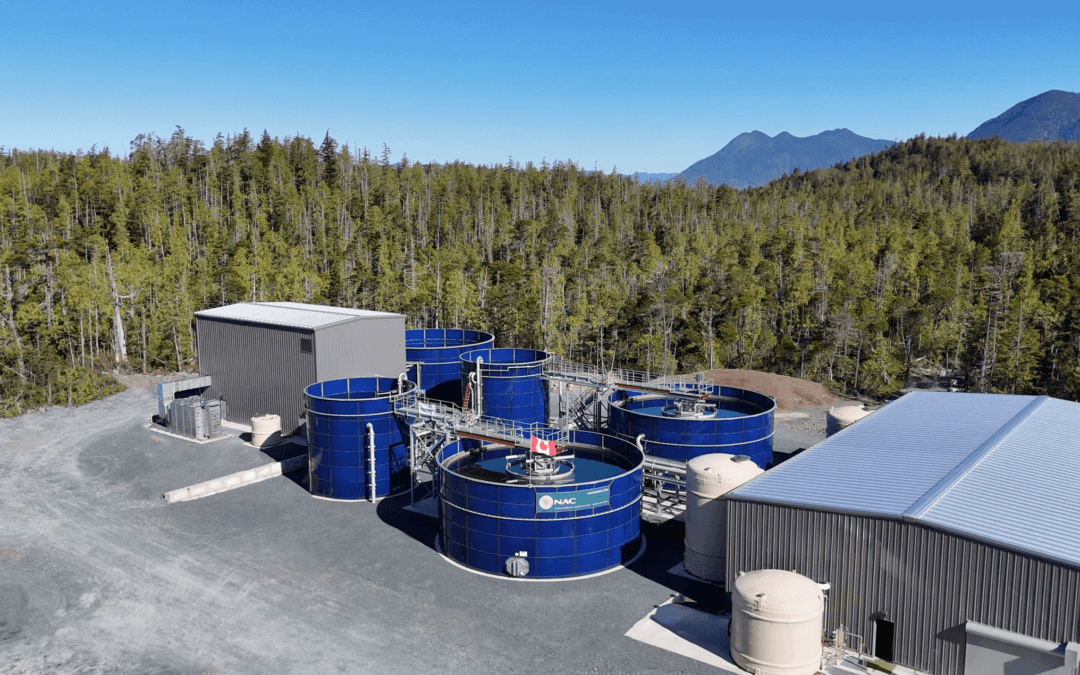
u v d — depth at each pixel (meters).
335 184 195.38
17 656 24.95
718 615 27.27
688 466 30.98
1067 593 20.67
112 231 134.50
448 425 38.34
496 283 123.12
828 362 93.25
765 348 96.19
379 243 137.75
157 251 128.12
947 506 24.06
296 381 50.25
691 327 99.19
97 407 62.25
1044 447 30.58
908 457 29.64
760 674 23.14
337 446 39.75
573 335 102.62
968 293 111.06
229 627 26.61
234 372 53.91
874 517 23.94
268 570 31.25
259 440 48.62
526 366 50.53
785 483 27.81
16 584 30.12
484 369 50.25
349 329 50.75
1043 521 23.25
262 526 36.22
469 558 31.42
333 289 115.75
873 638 24.25
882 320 96.12
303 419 50.38
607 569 31.33
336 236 148.88
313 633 26.12
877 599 24.06
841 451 31.47
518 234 157.62
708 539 30.02
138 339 90.69
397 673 23.59
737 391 48.00
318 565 31.75
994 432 32.22
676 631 26.12
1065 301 98.19
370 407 39.69
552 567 30.48
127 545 33.91
